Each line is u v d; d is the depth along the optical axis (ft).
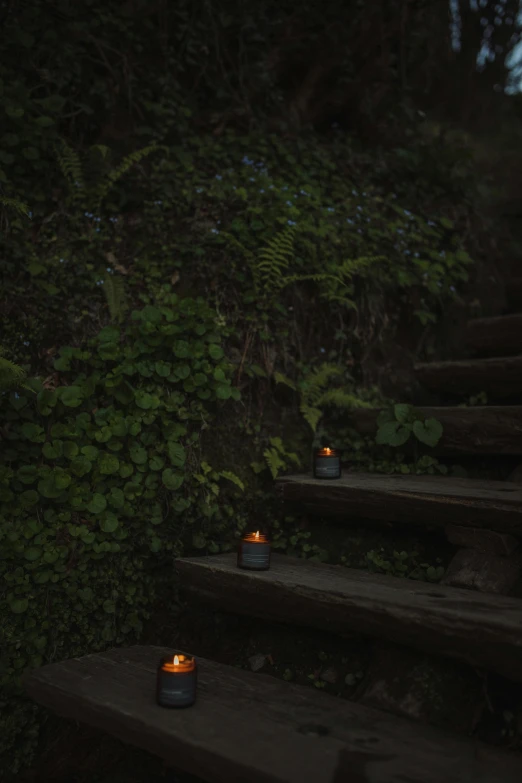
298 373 10.65
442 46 18.26
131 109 12.18
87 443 8.29
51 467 8.16
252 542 7.49
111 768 7.22
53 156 10.51
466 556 7.29
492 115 19.40
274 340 10.48
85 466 7.98
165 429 8.72
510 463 9.23
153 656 7.09
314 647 7.47
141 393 8.58
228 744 5.16
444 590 6.70
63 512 7.97
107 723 5.76
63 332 9.28
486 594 6.54
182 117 12.46
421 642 5.98
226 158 12.24
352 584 6.89
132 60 12.39
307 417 10.00
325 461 9.00
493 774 4.85
